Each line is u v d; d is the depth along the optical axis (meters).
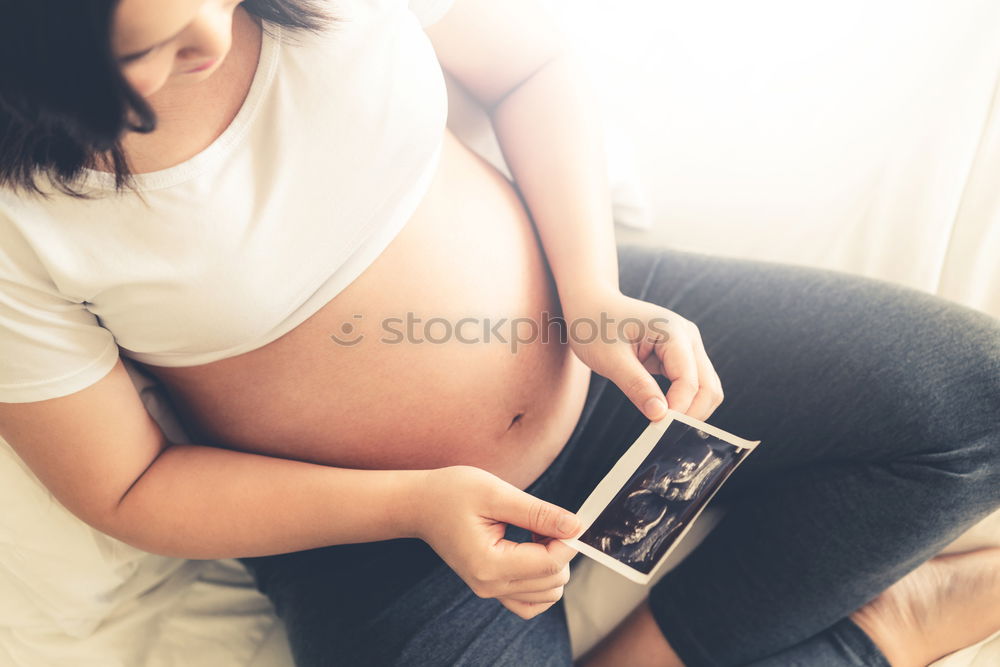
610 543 0.76
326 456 0.85
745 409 0.95
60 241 0.62
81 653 0.96
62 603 0.94
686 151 1.27
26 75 0.47
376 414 0.83
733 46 1.18
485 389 0.86
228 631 1.01
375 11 0.70
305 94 0.67
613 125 1.22
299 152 0.68
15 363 0.64
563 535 0.71
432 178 0.83
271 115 0.67
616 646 0.98
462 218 0.85
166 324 0.70
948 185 1.13
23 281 0.62
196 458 0.80
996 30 1.05
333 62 0.68
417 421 0.85
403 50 0.73
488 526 0.74
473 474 0.74
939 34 1.09
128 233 0.64
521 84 0.99
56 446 0.70
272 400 0.80
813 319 0.94
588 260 0.88
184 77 0.56
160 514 0.76
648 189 1.32
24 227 0.60
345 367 0.79
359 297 0.77
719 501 1.06
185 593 1.05
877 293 0.94
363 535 0.79
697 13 1.17
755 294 1.00
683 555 1.04
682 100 1.23
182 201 0.64
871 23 1.12
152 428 0.80
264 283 0.70
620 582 1.05
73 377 0.67
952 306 0.90
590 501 0.81
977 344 0.84
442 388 0.84
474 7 0.89
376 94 0.70
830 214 1.24
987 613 0.94
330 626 0.85
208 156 0.65
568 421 0.97
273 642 1.00
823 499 0.88
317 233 0.71
